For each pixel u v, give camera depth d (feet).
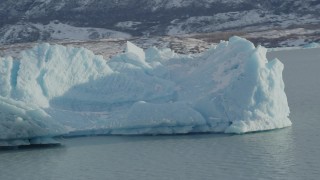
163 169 162.09
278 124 194.29
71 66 202.28
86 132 194.80
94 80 203.72
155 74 208.23
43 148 184.14
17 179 158.40
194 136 190.19
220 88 193.06
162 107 190.80
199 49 609.42
